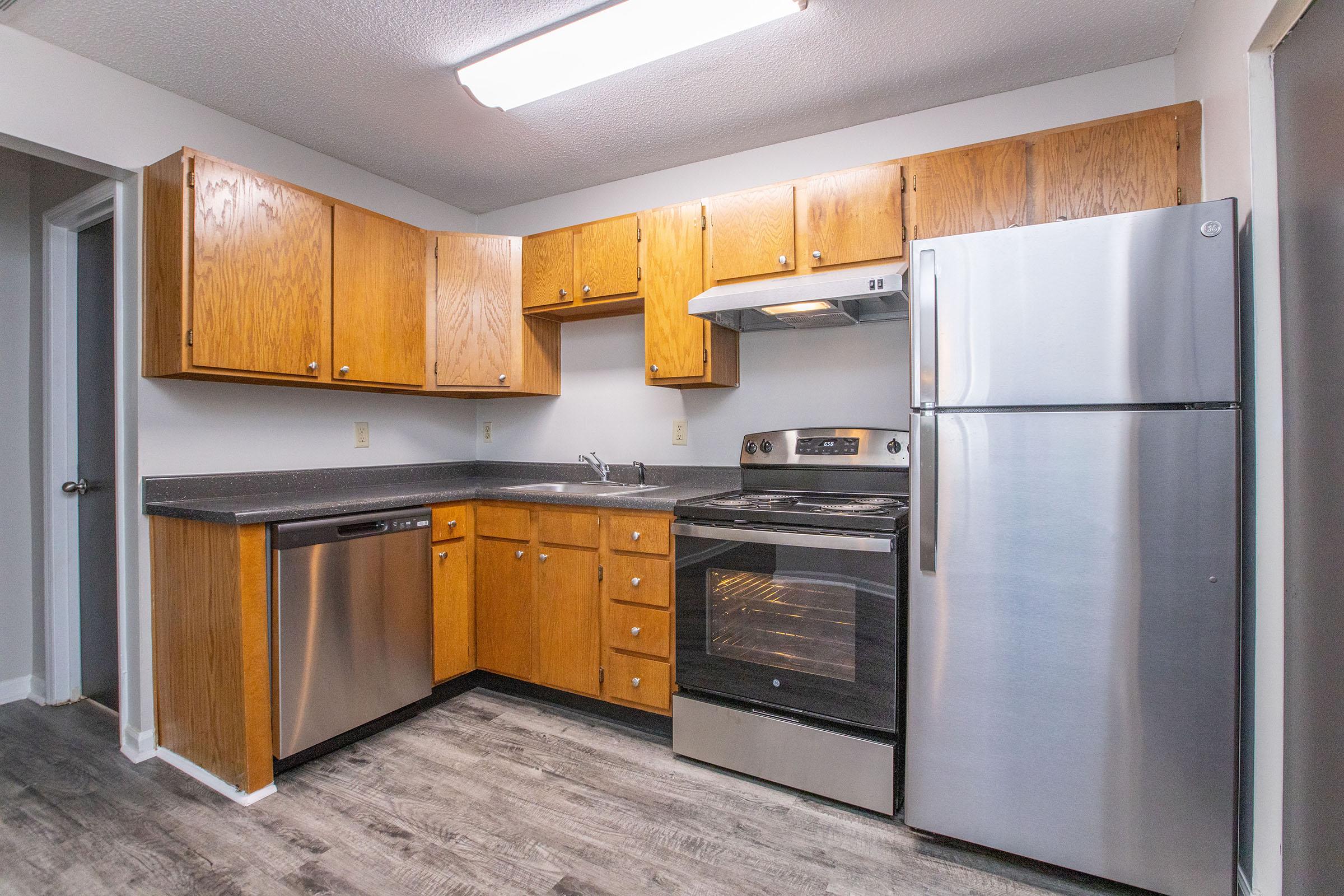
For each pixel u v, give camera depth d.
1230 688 1.38
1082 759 1.51
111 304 2.35
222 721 1.96
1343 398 1.12
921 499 1.66
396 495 2.41
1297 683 1.29
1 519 2.57
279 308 2.27
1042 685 1.55
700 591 2.12
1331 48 1.16
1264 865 1.39
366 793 1.95
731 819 1.83
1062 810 1.54
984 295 1.59
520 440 3.41
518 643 2.59
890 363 2.46
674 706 2.17
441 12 1.82
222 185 2.10
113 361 2.33
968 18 1.86
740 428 2.76
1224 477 1.37
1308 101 1.25
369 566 2.23
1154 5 1.81
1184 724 1.42
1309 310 1.25
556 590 2.49
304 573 2.03
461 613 2.64
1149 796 1.46
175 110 2.27
